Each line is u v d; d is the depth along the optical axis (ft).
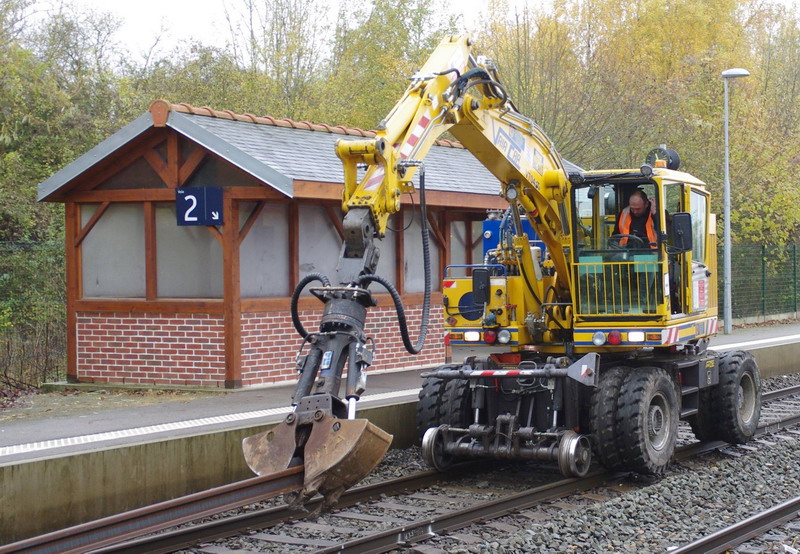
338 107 102.99
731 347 65.98
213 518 28.48
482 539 25.68
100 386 45.80
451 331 35.22
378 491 31.17
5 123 68.69
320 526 27.20
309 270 47.62
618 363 35.94
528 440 32.55
